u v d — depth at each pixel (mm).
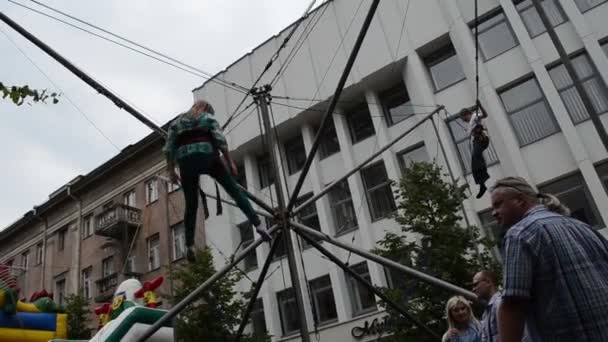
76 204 31266
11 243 35156
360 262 19344
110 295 26516
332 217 20719
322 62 21500
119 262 27328
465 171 17562
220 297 17156
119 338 5953
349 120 21719
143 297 7902
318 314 19844
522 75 17172
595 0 16797
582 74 16344
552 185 15883
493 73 17781
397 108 20422
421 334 12500
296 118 21766
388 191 19656
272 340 20031
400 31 19969
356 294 19297
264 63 23094
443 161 17844
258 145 22844
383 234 19109
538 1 12055
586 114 15820
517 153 16219
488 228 16500
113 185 29453
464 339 5305
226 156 4531
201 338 16328
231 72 24094
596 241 2391
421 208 14070
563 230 2381
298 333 19891
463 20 18641
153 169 27562
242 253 6152
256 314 21484
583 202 15289
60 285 30453
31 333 6926
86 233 30141
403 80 20406
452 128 18344
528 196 2754
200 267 17875
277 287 21016
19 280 33062
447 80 19047
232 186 4836
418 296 12961
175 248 25094
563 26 16969
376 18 20656
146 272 25797
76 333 22703
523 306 2299
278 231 6801
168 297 17828
